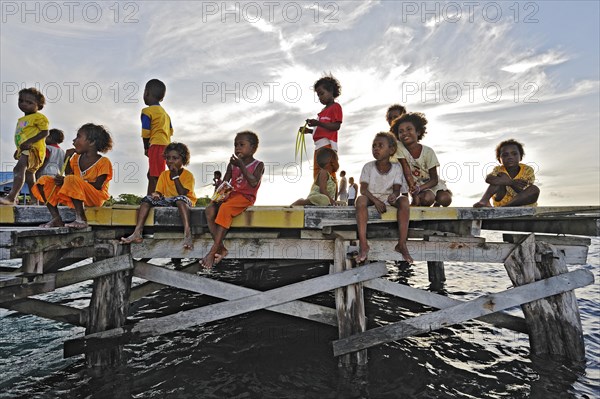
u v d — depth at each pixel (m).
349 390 4.09
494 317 4.54
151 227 4.66
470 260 4.41
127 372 4.52
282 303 4.32
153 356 5.03
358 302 4.29
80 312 4.31
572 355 4.37
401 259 4.37
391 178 4.40
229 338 5.69
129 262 4.18
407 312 7.12
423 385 4.20
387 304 7.64
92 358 4.42
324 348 5.22
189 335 5.83
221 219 4.13
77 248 4.30
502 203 5.56
